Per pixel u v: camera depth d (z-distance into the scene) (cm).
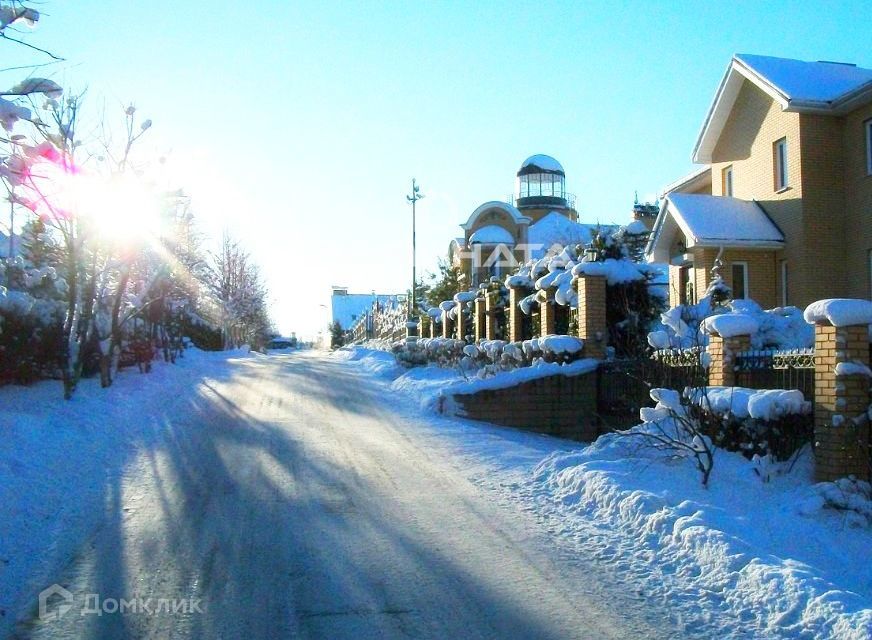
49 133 1041
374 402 1805
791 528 693
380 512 816
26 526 731
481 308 2253
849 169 1894
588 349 1527
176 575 621
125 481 930
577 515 823
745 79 2133
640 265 1617
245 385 2255
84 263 1488
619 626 535
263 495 875
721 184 2281
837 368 750
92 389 1517
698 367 968
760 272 1981
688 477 848
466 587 605
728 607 568
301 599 575
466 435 1325
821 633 512
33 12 627
